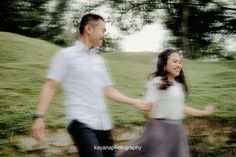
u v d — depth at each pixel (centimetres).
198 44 2173
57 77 343
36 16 2333
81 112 340
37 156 639
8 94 793
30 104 757
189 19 2108
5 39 1377
